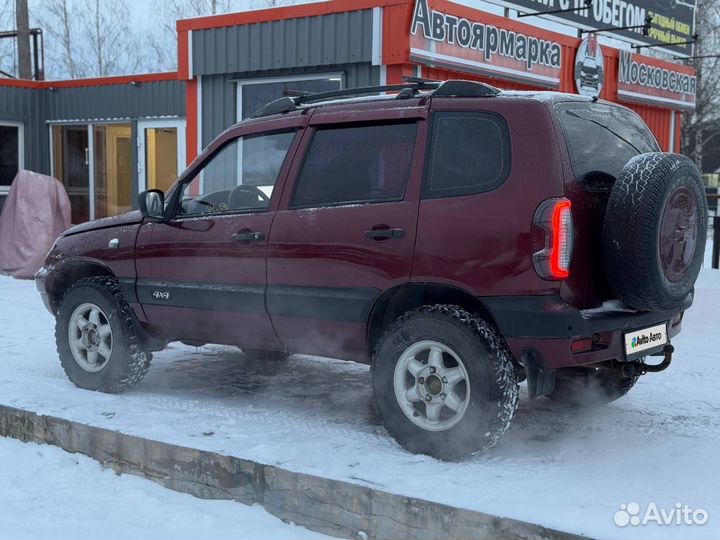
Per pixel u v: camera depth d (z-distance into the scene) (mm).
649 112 16266
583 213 4461
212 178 5746
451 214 4609
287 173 5328
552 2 13250
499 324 4461
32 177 13172
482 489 4109
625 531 3605
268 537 4176
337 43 10859
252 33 11664
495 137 4590
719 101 32125
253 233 5348
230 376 6836
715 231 12984
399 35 10305
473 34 11344
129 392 6223
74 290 6211
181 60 12453
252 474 4504
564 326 4309
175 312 5770
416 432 4691
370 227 4871
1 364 7176
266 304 5301
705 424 5430
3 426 5676
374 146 5043
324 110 5332
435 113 4836
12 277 12852
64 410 5570
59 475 5020
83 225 6500
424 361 4746
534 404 5945
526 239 4355
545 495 4031
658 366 5066
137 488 4793
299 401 6043
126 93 15414
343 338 5074
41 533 4242
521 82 12414
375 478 4258
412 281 4715
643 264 4359
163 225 5852
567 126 4598
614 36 15273
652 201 4328
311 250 5090
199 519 4367
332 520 4219
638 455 4746
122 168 15906
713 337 8148
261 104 11891
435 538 3918
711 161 38844
